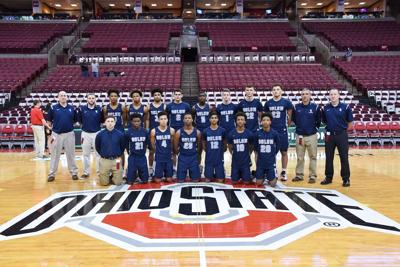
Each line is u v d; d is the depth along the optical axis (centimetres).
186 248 299
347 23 2394
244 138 552
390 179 598
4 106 1388
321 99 1376
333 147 555
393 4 2567
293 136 1096
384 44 2048
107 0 2730
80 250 298
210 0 2766
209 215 389
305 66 1756
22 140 1180
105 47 2038
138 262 273
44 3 2766
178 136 576
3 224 369
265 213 395
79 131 1120
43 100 1381
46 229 352
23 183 577
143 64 1806
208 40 2184
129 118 600
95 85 1537
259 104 599
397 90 1462
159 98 619
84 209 419
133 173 564
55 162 597
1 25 2333
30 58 1911
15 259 282
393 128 1174
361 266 264
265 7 2983
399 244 307
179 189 520
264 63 1806
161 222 367
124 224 362
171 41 2253
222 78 1603
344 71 1708
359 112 1298
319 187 534
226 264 267
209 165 571
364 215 390
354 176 627
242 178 563
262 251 292
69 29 2317
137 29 2334
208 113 615
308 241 313
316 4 2895
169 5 2922
